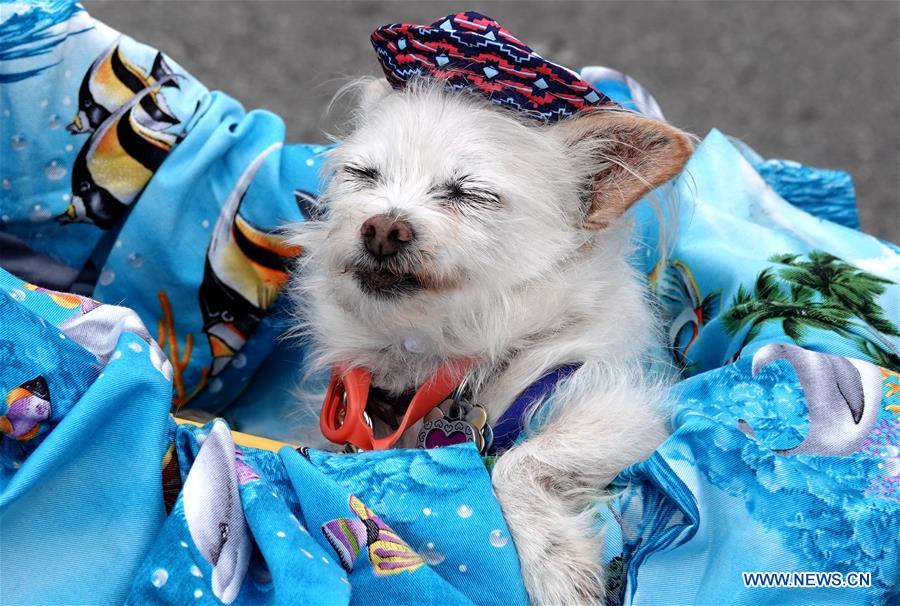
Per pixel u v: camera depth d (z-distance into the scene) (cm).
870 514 189
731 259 271
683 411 221
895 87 723
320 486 186
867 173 657
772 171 344
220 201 283
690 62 742
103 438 177
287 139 643
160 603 166
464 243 237
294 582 164
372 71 350
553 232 254
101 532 172
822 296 249
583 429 234
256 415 315
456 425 243
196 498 173
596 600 208
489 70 243
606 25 772
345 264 243
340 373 266
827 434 200
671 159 246
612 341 257
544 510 218
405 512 195
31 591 168
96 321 197
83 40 270
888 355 228
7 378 170
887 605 190
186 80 287
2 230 275
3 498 162
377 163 250
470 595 194
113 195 275
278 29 732
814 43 771
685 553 195
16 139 264
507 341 252
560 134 258
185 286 283
